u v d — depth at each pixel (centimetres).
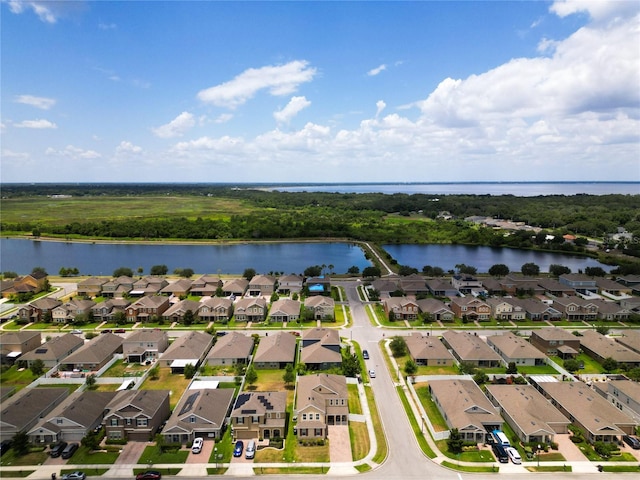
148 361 9081
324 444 6250
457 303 12175
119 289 14288
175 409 6806
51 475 5569
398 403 7419
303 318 11750
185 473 5603
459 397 6975
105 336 9588
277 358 8781
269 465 5778
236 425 6375
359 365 8588
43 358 8706
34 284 14400
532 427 6306
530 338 10356
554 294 14038
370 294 13975
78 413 6431
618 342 9931
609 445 6047
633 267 16662
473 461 5891
